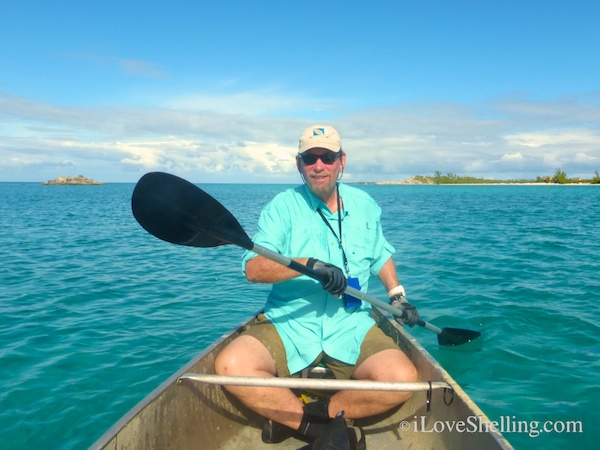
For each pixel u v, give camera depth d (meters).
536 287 6.78
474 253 9.98
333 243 2.98
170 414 2.37
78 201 38.09
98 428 3.39
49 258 10.34
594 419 3.28
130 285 7.66
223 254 11.06
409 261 9.06
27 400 3.76
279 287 2.92
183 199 2.58
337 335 2.84
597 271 7.92
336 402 2.66
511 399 3.58
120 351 4.74
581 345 4.60
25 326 5.51
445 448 2.37
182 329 5.42
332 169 2.86
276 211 2.97
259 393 2.54
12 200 39.50
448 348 4.60
